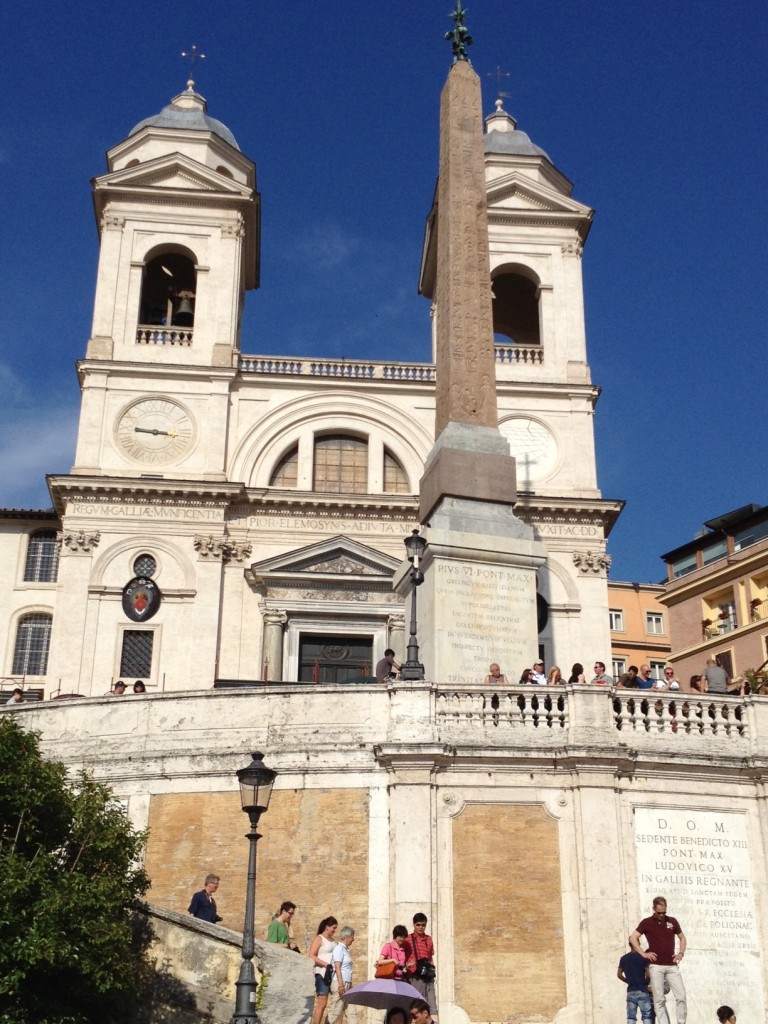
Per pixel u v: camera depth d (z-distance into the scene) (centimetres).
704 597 5591
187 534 3912
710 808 1948
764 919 1906
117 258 4269
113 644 3766
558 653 3925
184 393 4109
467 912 1830
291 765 1966
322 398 4191
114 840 1605
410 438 4197
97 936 1466
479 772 1911
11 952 1398
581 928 1825
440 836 1870
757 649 5228
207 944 1628
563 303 4409
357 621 3903
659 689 2081
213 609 3831
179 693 2086
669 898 1878
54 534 4369
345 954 1556
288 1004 1559
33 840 1552
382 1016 1723
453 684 1984
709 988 1841
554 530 4059
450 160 3108
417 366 4275
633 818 1909
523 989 1791
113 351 4144
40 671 4206
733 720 2014
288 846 1920
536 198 4503
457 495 2630
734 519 5491
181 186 4338
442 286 2973
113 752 2069
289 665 3838
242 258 4519
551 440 4200
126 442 4031
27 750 1598
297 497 3981
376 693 2000
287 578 3875
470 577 2530
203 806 1981
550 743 1931
